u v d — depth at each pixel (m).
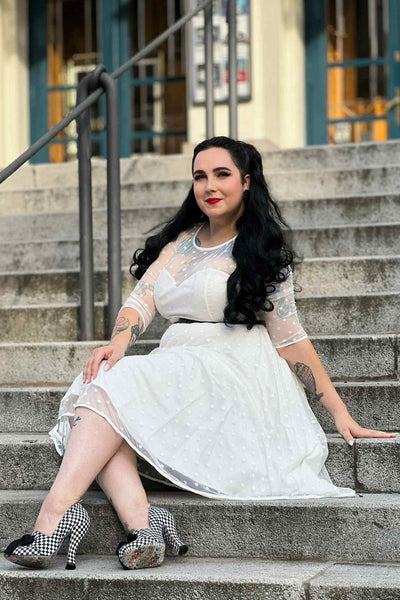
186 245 3.55
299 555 2.96
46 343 4.34
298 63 9.05
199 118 8.44
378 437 3.23
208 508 3.04
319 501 3.01
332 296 4.27
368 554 2.91
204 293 3.29
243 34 8.24
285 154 6.55
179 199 6.32
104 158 9.75
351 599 2.57
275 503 2.99
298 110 9.03
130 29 9.63
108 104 4.49
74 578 2.79
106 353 3.26
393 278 4.53
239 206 3.44
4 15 9.62
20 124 9.65
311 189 6.01
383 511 2.90
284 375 3.28
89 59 9.77
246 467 3.07
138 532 2.91
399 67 8.97
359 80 9.09
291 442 3.16
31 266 5.68
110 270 4.44
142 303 3.49
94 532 3.11
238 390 3.15
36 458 3.45
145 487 3.33
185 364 3.16
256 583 2.65
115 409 3.03
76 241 5.60
